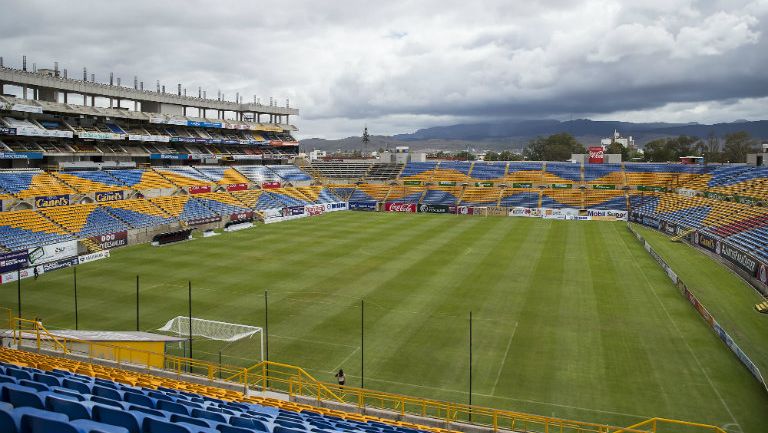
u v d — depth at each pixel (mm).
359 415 24625
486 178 128875
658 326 40406
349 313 43531
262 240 77625
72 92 92750
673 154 199500
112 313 43219
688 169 119188
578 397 29391
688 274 57219
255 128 127188
